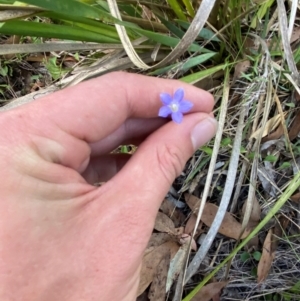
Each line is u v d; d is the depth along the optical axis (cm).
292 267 21
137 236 13
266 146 21
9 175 12
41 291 12
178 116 14
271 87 20
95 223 13
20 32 16
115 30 18
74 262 13
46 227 12
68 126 14
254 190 20
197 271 21
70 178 13
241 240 21
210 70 19
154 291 20
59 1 14
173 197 22
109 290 13
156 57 20
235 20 19
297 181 18
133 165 13
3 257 12
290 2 21
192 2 20
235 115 21
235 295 21
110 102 14
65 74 22
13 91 25
